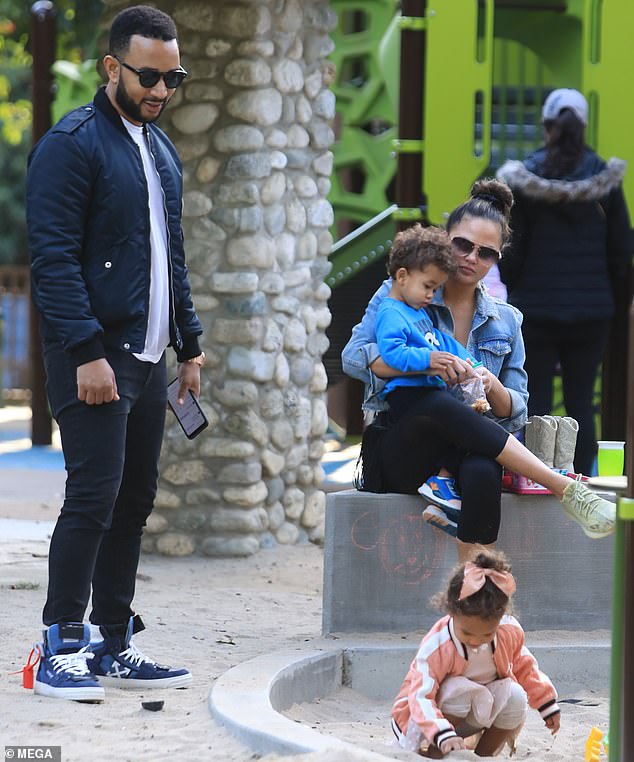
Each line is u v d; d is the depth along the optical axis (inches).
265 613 767.7
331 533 673.0
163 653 648.4
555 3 1243.8
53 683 549.0
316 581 899.4
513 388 692.1
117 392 558.6
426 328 660.1
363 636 670.5
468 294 685.9
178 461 981.2
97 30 2561.5
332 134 1072.2
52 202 549.0
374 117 1739.7
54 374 561.9
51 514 1180.5
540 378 976.3
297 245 1035.3
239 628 716.0
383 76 1717.5
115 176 557.6
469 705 499.8
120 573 591.2
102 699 549.6
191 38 982.4
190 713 528.4
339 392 1867.6
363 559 673.0
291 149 1023.6
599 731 524.7
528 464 632.4
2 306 2411.4
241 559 967.0
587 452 987.9
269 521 1009.5
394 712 512.1
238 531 975.0
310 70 1048.2
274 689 554.3
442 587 677.3
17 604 762.2
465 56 1125.7
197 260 985.5
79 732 493.7
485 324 687.7
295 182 1032.8
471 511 631.2
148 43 555.8
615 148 1166.3
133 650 589.9
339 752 437.1
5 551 955.3
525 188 949.2
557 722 518.0
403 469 663.8
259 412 991.0
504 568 492.7
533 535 693.9
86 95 1936.5
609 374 1135.6
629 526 416.5
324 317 1071.6
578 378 989.2
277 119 1000.9
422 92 1138.7
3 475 1478.8
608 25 1163.3
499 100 1432.1
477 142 1336.1
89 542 557.3
